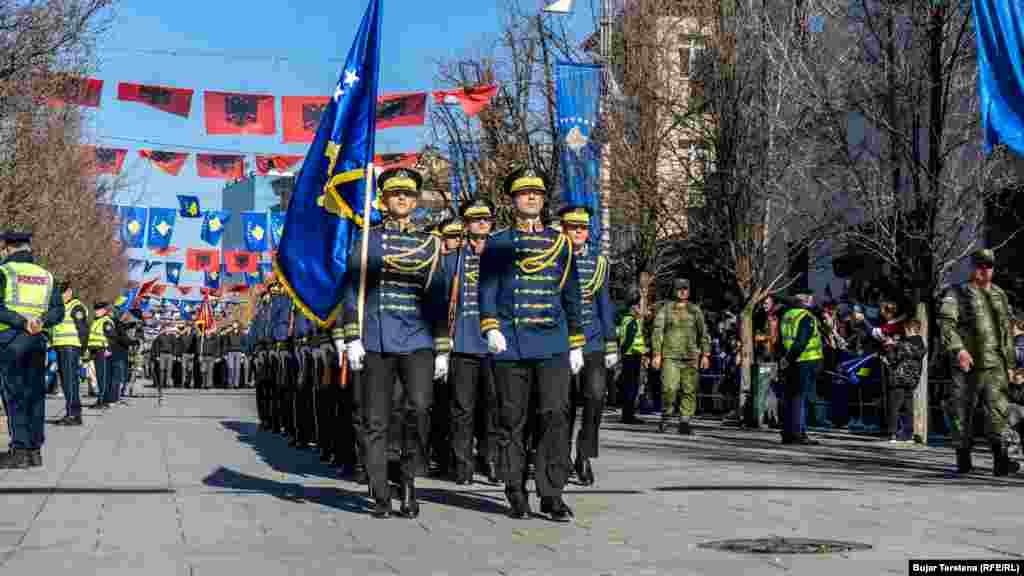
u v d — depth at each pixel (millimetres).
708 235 28422
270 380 22172
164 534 9625
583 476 13453
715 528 9969
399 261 10906
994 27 15086
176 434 21453
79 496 12039
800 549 8820
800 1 23719
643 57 30328
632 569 8094
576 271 10938
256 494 12383
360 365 10805
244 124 29719
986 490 12828
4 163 30047
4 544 9078
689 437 22203
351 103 11977
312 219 12078
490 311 10758
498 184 35031
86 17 25812
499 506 11609
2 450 16969
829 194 24812
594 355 13438
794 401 20547
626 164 29984
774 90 26000
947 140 20047
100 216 50000
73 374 23984
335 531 9883
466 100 30672
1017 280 23109
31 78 27203
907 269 20641
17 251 14805
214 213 47406
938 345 23328
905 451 19234
